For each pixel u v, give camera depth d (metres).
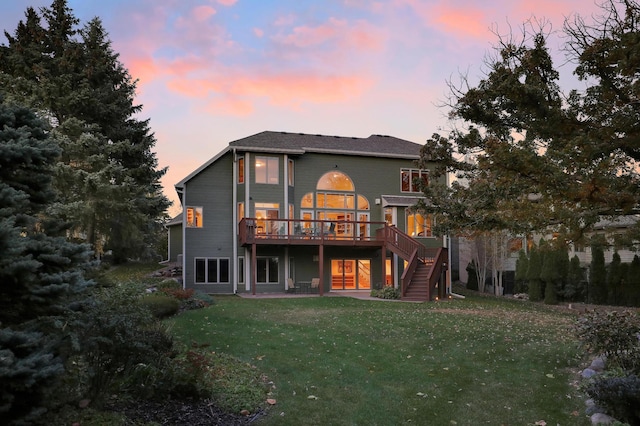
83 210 16.97
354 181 24.91
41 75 20.25
